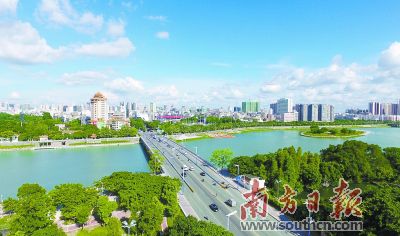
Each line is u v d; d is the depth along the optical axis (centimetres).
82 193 9069
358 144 16700
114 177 11200
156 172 15788
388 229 6681
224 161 16450
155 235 7962
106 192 11569
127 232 8231
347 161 14112
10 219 8581
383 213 6875
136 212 8962
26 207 7831
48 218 8175
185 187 12788
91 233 8269
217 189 12550
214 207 9938
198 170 16450
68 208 8638
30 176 16525
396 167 15412
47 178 16075
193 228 6462
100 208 8612
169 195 9350
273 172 12800
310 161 14025
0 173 17250
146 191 9700
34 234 6831
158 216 7856
